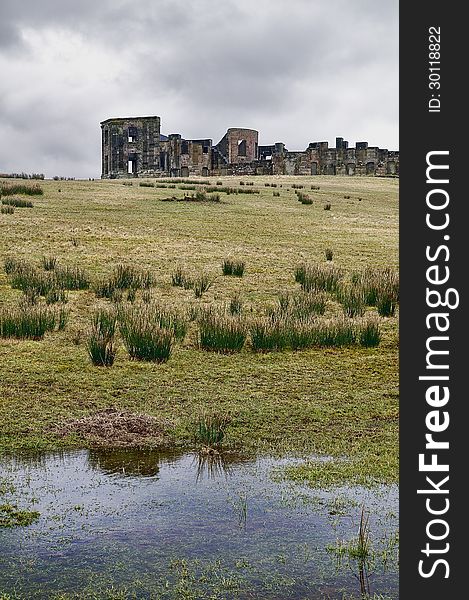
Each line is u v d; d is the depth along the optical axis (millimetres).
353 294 18906
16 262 21938
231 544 7156
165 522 7602
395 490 8477
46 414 10891
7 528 7418
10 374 12648
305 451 9766
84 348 14367
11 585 6379
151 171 99688
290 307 17984
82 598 6207
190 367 13523
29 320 14945
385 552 7062
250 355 14492
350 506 8047
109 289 18984
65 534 7309
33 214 31953
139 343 13828
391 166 96250
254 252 26594
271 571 6676
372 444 10031
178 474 8906
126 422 10602
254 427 10672
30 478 8695
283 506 8016
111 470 8984
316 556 6961
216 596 6273
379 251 28391
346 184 68500
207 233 30141
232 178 77938
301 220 36562
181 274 21391
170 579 6520
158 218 33625
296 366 13883
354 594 6352
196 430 10328
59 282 19562
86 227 29422
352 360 14398
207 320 15180
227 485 8570
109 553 6949
